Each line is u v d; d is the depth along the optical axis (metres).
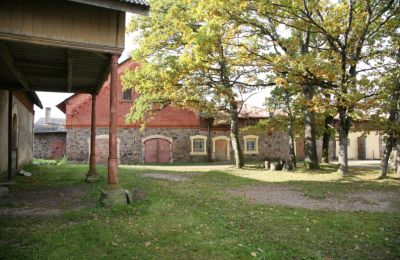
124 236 5.61
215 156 29.16
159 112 28.14
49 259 4.61
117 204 7.56
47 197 9.37
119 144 27.12
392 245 5.69
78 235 5.57
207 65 17.45
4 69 10.30
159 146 28.03
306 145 19.25
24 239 5.40
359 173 16.59
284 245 5.46
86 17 7.58
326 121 21.91
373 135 34.53
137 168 20.42
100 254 4.88
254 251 5.11
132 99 27.50
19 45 8.30
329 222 6.96
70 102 26.38
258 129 23.02
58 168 18.17
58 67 10.71
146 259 4.71
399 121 14.98
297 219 7.18
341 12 14.84
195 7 15.95
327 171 17.70
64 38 7.32
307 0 14.34
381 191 11.60
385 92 13.61
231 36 15.09
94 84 13.62
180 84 18.89
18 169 16.19
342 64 14.55
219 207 8.31
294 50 15.83
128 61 27.48
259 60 15.65
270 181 14.43
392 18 14.70
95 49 7.63
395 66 14.75
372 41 15.57
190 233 5.84
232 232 6.05
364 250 5.45
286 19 15.14
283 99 21.72
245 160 29.67
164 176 15.83
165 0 18.86
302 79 14.70
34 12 7.10
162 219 6.65
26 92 15.67
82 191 10.39
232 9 13.59
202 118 28.98
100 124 26.72
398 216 7.64
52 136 30.84
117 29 7.85
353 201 9.73
